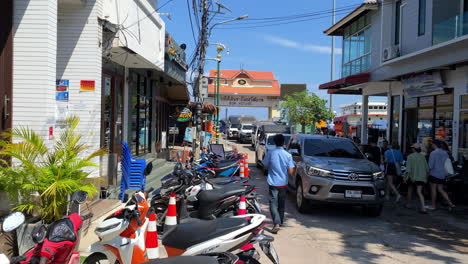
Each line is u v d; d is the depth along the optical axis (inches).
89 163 217.8
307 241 278.5
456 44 468.1
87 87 336.5
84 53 337.4
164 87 880.3
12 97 251.8
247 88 2063.2
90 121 336.5
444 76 561.3
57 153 219.9
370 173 346.3
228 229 155.6
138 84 594.2
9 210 217.9
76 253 164.4
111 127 465.7
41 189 203.6
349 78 757.9
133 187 340.5
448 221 351.3
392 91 738.2
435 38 535.2
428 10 575.2
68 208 211.6
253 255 153.7
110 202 298.7
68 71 336.8
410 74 621.0
